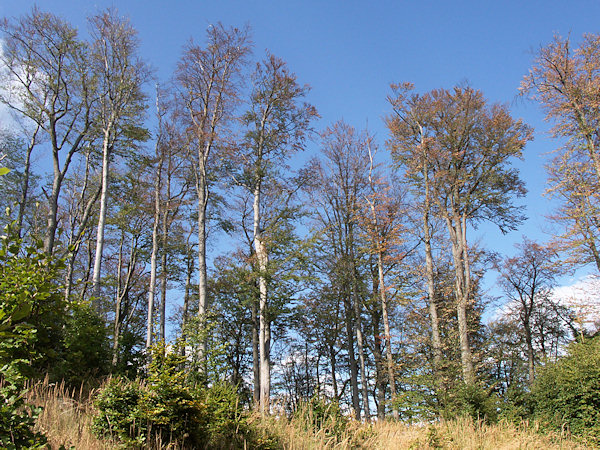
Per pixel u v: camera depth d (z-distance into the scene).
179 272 22.66
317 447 8.02
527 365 22.09
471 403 13.65
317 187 19.16
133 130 17.84
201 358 10.91
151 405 6.30
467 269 19.28
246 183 18.22
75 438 5.60
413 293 18.98
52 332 8.76
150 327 17.36
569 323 24.58
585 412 11.76
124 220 20.20
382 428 11.14
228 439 7.15
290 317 18.61
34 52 17.16
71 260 16.39
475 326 21.67
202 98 17.05
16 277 3.85
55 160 17.33
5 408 3.24
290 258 16.52
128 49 17.95
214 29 17.08
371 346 22.47
